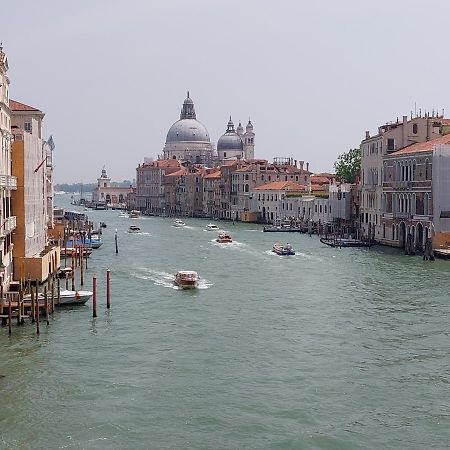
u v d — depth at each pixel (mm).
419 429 27203
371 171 99875
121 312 47688
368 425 27609
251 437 26578
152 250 92625
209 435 26781
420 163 82938
